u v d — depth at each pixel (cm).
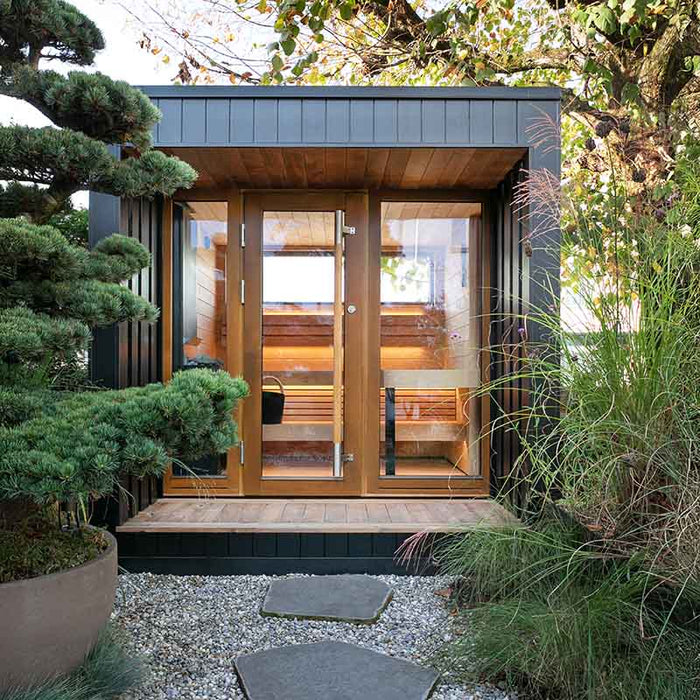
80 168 197
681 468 195
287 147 299
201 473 362
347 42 569
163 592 274
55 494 148
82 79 198
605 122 340
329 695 184
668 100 399
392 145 298
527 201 299
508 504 275
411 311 369
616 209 261
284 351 366
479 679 193
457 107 300
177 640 226
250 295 365
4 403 177
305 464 364
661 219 251
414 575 296
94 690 172
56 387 270
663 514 189
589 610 176
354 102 300
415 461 366
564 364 244
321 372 366
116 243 232
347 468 363
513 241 334
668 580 174
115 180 214
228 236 364
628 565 185
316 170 335
